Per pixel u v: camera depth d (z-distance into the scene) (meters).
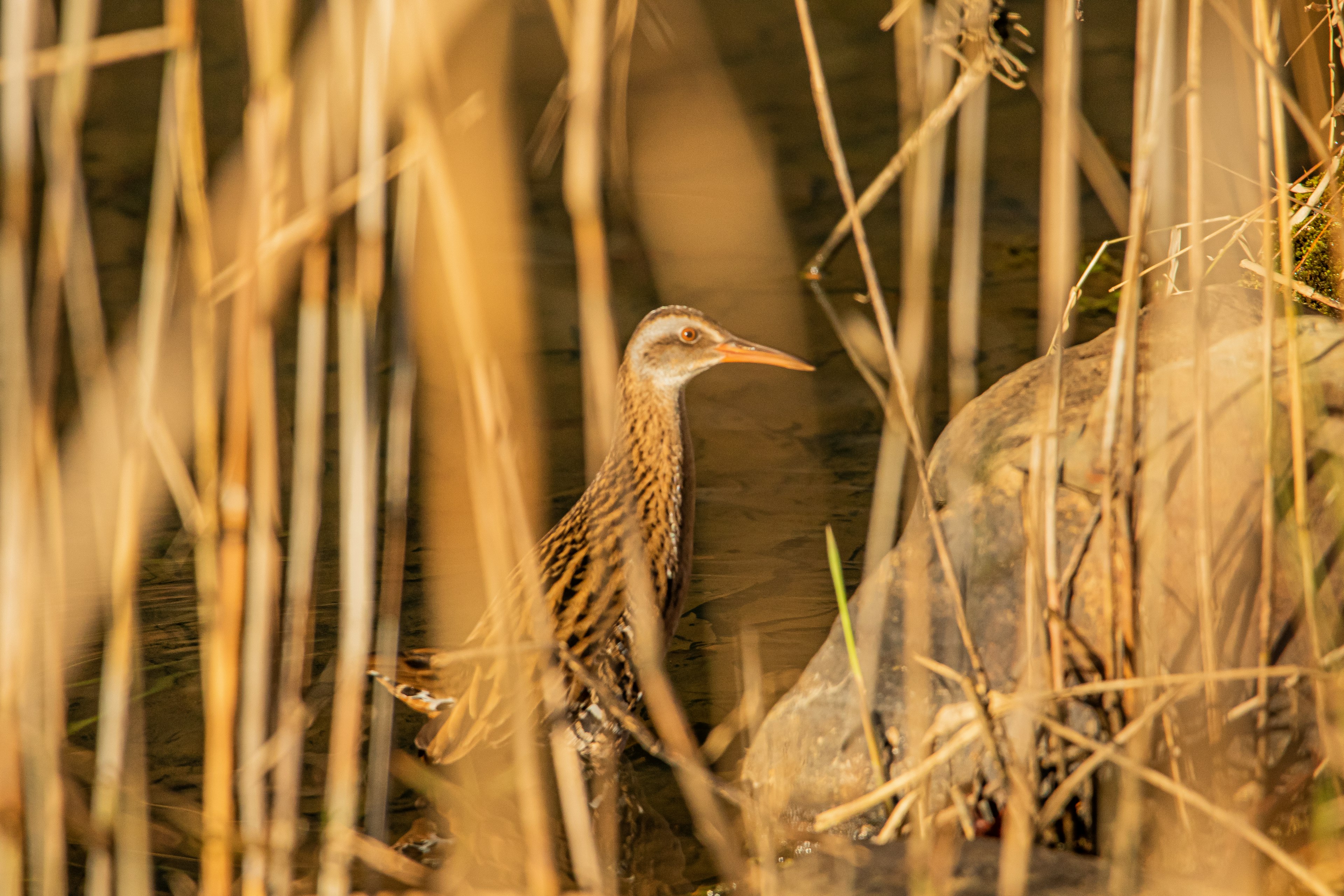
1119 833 5.39
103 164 18.77
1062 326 5.75
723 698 8.75
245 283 4.40
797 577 10.27
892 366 5.38
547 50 17.59
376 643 8.94
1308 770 6.13
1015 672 6.77
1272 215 8.06
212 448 4.69
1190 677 5.39
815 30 23.14
